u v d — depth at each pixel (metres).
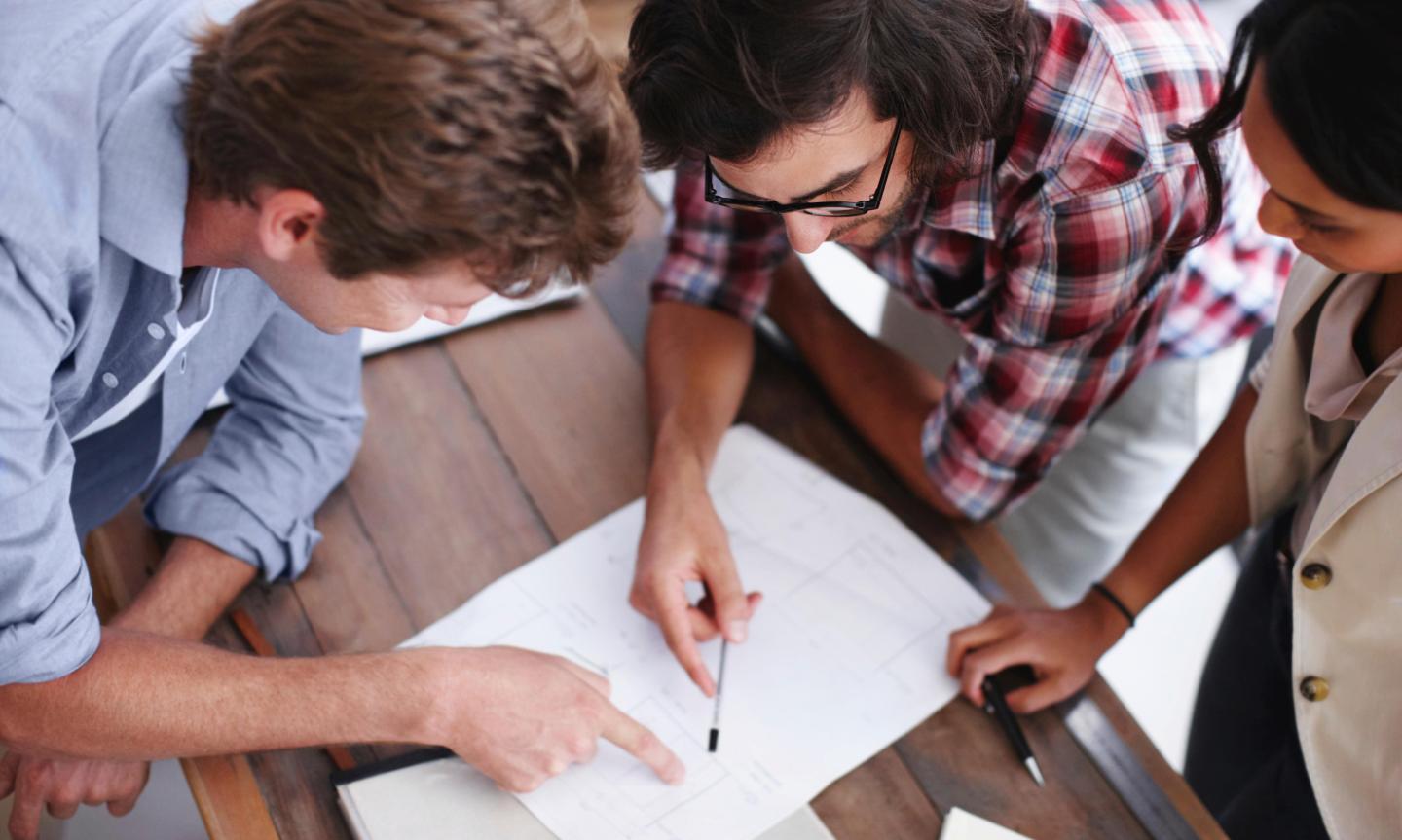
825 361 1.31
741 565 1.11
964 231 1.09
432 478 1.18
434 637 1.04
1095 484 1.71
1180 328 1.48
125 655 0.86
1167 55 1.01
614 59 0.90
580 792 0.93
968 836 0.91
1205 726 1.34
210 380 1.07
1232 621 1.28
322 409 1.15
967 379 1.21
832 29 0.77
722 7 0.78
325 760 0.94
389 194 0.66
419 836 0.89
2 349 0.71
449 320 0.83
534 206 0.70
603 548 1.13
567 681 0.94
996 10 0.87
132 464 1.07
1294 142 0.69
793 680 1.02
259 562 1.06
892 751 0.98
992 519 1.26
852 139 0.85
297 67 0.66
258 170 0.70
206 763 0.93
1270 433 1.04
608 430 1.24
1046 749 1.00
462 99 0.65
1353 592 0.90
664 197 1.57
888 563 1.13
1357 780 0.95
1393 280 0.89
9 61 0.72
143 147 0.74
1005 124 0.97
